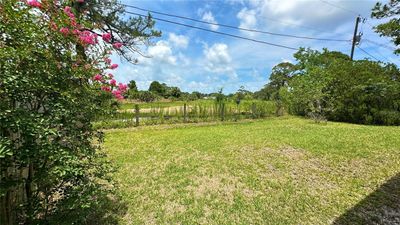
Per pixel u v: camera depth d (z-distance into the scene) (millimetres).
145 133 9891
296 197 4145
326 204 3955
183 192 4215
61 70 2562
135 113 12734
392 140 7891
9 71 2064
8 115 2021
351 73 15258
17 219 2617
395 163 5766
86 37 2746
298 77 16984
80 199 2607
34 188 2705
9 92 2104
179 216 3500
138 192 4191
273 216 3580
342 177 5020
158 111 14531
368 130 10203
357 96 14586
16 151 2111
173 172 5109
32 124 2070
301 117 17812
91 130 2986
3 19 2115
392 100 14047
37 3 2420
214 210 3691
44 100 2453
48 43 2441
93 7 8242
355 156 6215
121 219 3389
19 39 2203
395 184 4684
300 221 3482
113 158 6055
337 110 15211
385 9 4953
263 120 15797
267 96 33438
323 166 5590
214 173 5070
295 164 5672
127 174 4984
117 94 3219
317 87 13547
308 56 19562
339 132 9562
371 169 5430
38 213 2594
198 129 11148
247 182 4660
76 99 2650
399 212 3715
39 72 2336
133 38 9711
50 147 2227
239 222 3416
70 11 2783
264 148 6945
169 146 7332
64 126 2559
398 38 4996
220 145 7352
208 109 15344
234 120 15375
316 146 7098
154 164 5613
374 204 3955
